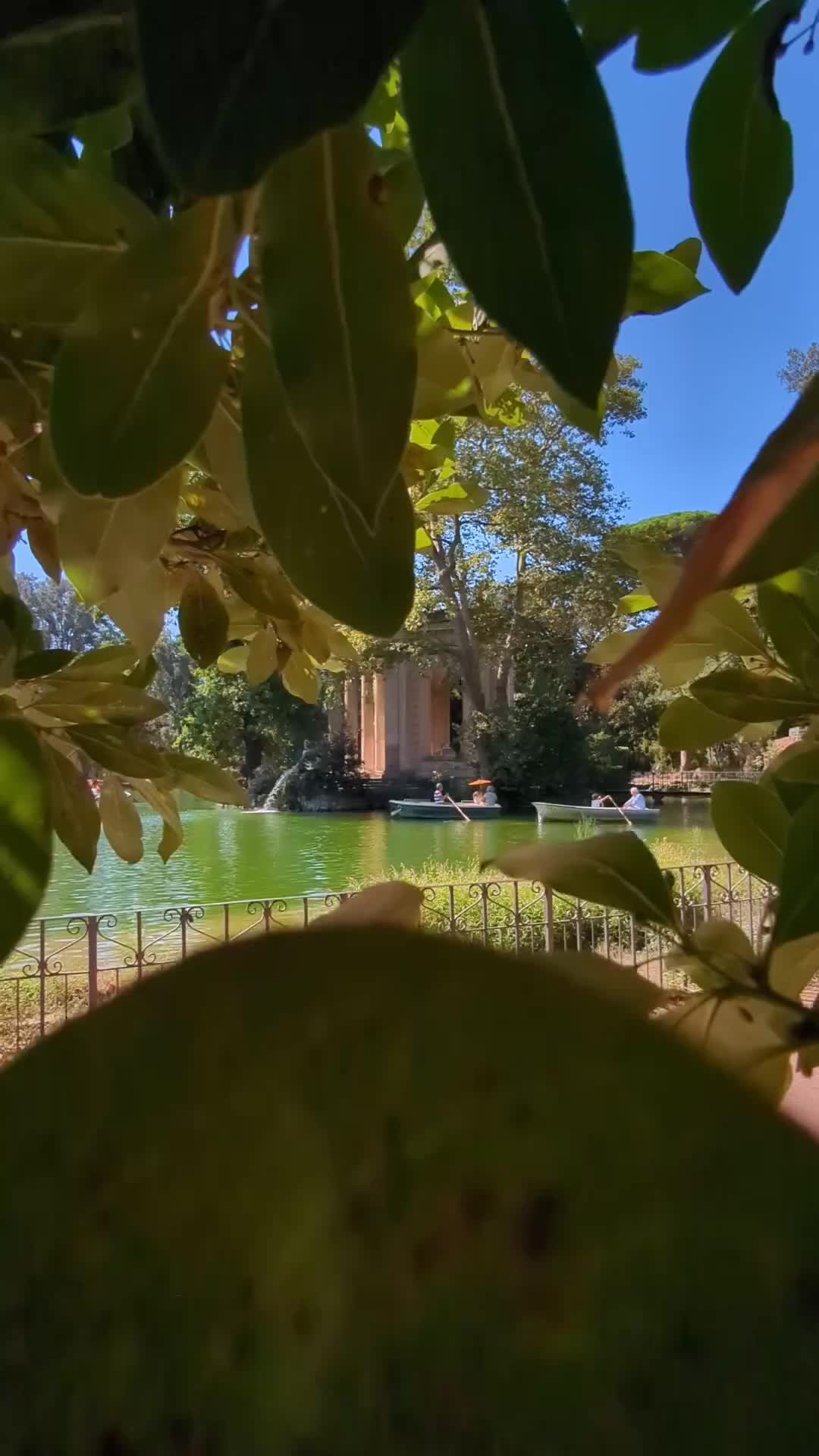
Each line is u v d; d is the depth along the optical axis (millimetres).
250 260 359
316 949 160
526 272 239
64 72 255
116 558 527
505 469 15766
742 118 412
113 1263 151
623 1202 138
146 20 195
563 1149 141
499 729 17172
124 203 395
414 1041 151
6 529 666
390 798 18984
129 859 854
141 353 344
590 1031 147
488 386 746
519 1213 139
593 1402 130
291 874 9648
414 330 304
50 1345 149
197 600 815
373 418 306
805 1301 129
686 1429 127
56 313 398
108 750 664
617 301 236
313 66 194
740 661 587
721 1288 131
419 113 244
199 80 193
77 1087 161
